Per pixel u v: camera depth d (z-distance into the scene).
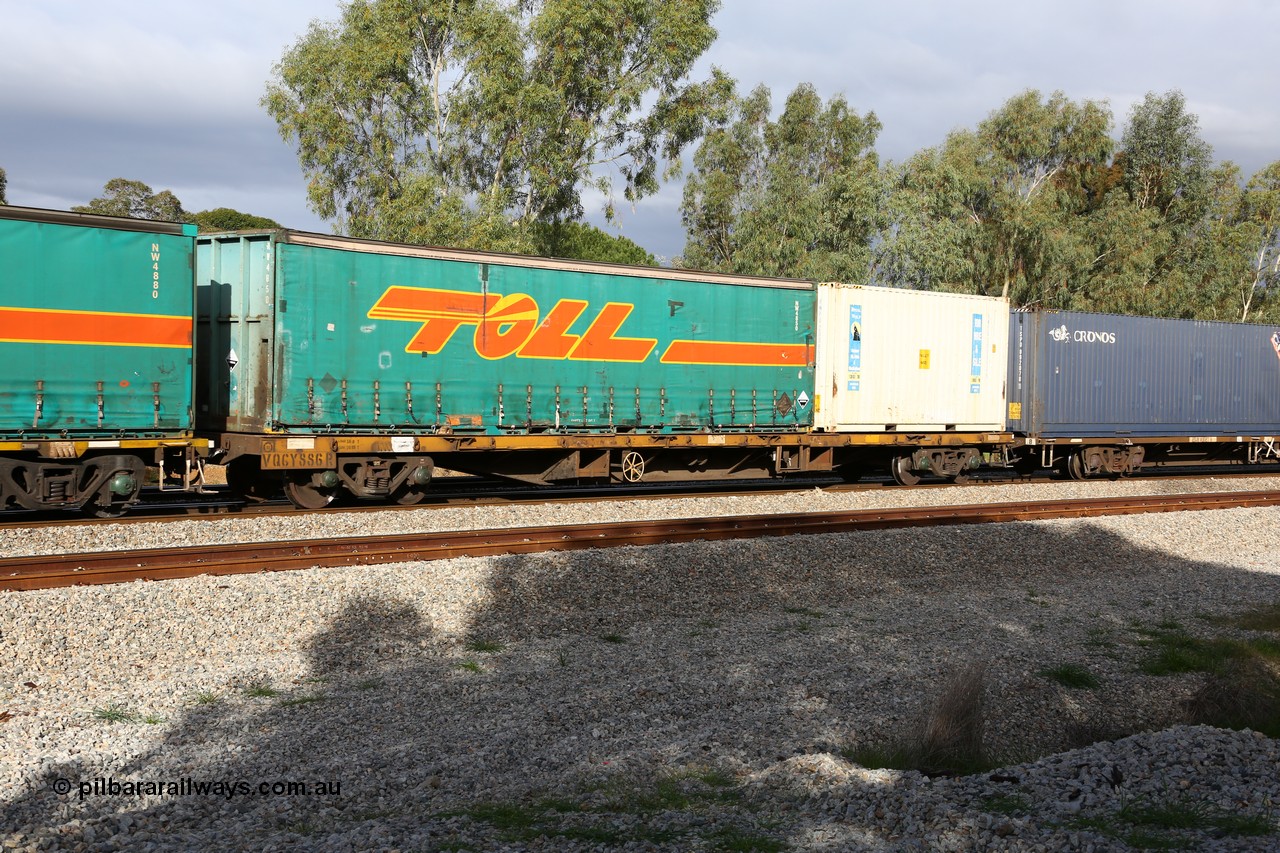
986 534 14.27
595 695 8.13
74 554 10.20
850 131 54.69
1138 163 59.19
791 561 12.34
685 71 35.88
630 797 6.14
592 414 17.88
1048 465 23.92
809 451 20.55
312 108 34.62
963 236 45.12
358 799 6.09
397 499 16.95
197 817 5.79
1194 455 27.44
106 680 7.92
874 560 12.78
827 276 44.31
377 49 33.34
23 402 12.83
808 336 20.25
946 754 7.10
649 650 9.45
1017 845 5.07
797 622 10.66
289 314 14.88
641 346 18.33
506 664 8.91
